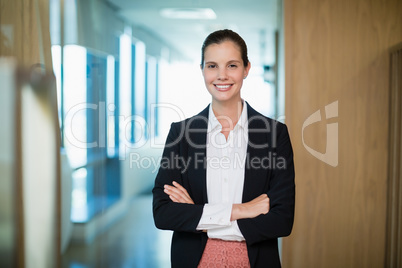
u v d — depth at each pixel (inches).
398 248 106.2
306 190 115.8
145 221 200.4
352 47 113.6
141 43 259.4
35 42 93.9
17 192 23.9
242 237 50.1
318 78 114.8
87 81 178.9
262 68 166.1
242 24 210.1
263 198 51.7
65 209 147.6
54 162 27.9
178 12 217.3
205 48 50.8
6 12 88.5
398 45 106.0
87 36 179.8
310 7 114.7
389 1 111.8
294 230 116.4
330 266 115.8
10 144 23.9
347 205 114.9
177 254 51.9
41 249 26.8
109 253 152.3
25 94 24.6
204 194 52.3
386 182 113.3
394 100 109.2
